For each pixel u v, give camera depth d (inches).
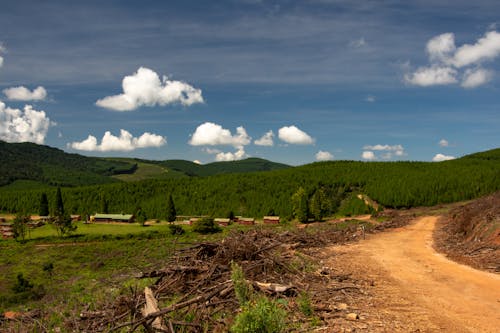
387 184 4234.7
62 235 2768.2
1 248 2442.2
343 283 402.6
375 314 296.0
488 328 266.8
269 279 387.5
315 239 744.3
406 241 871.1
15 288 1424.7
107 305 326.3
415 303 333.1
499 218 736.3
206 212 4729.3
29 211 5137.8
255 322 204.2
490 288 394.0
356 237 901.2
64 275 1560.0
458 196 3777.1
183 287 367.9
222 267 400.2
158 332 244.2
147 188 5782.5
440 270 498.9
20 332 304.7
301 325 262.8
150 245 2119.8
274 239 631.8
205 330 253.8
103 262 1643.7
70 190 5762.8
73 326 299.9
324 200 3597.4
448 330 261.6
